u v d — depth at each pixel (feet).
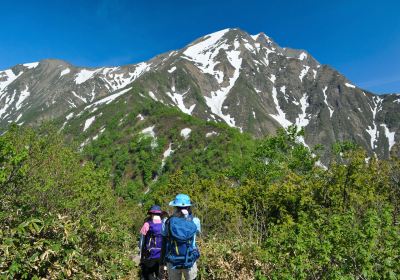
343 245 21.83
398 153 55.67
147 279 23.53
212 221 66.18
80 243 25.44
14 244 19.81
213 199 75.72
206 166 398.62
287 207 55.77
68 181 62.44
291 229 27.27
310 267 22.16
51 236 21.53
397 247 20.70
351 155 53.78
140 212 142.41
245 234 44.01
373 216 22.25
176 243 19.52
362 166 54.39
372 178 54.70
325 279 21.84
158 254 23.22
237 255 30.12
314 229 24.77
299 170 72.13
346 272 20.94
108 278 27.07
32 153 54.29
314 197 53.93
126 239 35.19
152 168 467.11
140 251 23.98
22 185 29.91
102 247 28.02
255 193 63.10
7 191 27.32
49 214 22.79
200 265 30.32
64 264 21.29
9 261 18.89
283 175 69.21
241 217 55.31
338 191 51.49
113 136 573.74
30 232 20.97
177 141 524.52
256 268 28.04
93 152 510.58
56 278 20.36
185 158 462.19
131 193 382.42
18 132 56.70
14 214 21.79
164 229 20.06
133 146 520.83
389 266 19.80
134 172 479.41
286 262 24.40
